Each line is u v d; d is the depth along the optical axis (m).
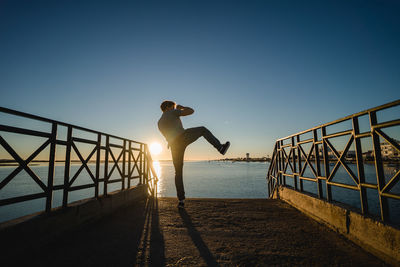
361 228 2.38
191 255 2.20
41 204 24.38
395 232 1.91
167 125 3.66
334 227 2.90
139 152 5.56
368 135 2.35
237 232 2.89
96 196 3.52
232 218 3.57
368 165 59.75
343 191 27.91
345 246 2.42
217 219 3.51
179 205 4.14
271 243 2.52
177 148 3.76
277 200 5.15
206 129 3.51
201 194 33.34
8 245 1.90
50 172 2.51
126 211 4.04
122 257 2.14
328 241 2.56
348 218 2.61
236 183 50.28
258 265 2.00
